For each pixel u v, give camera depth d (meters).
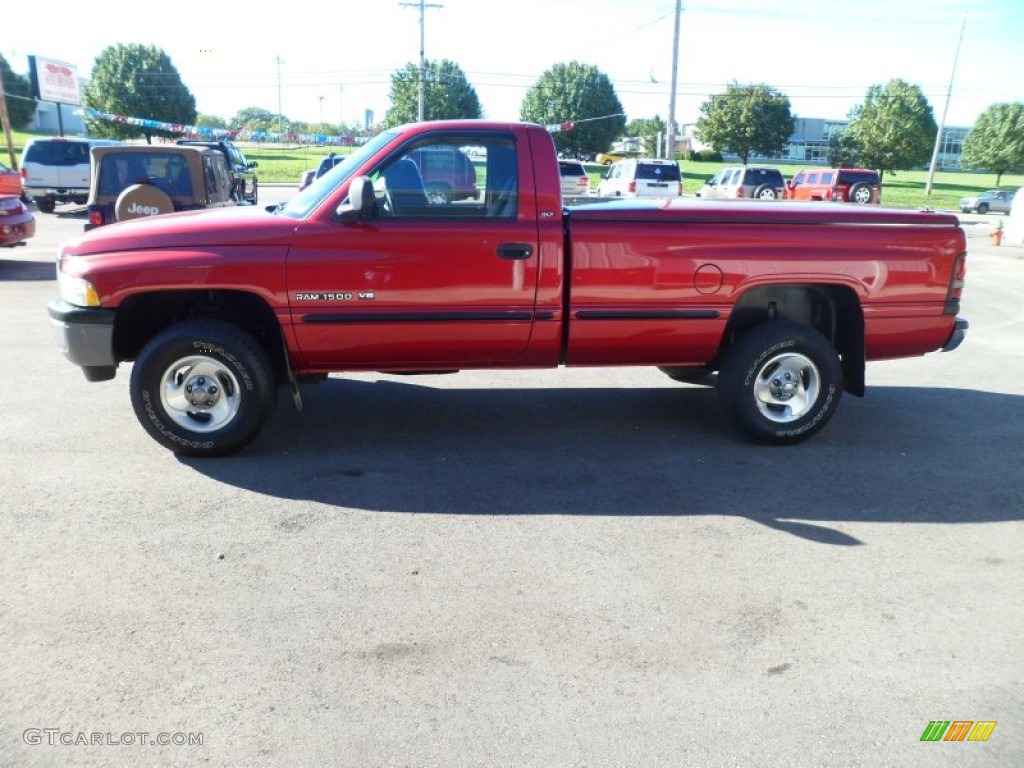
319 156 73.12
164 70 66.69
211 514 4.36
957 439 5.83
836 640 3.31
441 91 66.44
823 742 2.73
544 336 5.18
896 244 5.38
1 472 4.88
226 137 48.94
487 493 4.72
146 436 5.55
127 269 4.77
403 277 4.93
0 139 67.25
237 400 5.03
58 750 2.61
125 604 3.46
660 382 7.31
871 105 66.31
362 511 4.45
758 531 4.29
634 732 2.75
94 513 4.34
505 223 4.97
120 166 11.17
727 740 2.72
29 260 14.34
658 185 26.98
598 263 5.07
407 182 4.97
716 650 3.23
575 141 72.94
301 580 3.69
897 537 4.25
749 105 67.06
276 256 4.83
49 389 6.61
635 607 3.53
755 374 5.39
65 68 57.62
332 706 2.85
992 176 96.25
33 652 3.12
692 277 5.18
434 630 3.32
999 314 11.17
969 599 3.66
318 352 5.05
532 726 2.77
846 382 5.78
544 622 3.39
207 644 3.19
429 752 2.64
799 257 5.27
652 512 4.50
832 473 5.13
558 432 5.84
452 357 5.23
